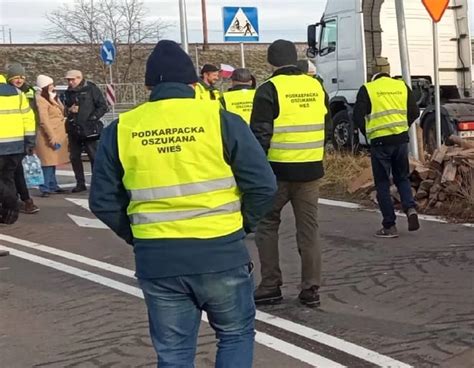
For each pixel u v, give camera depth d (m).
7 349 5.40
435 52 11.16
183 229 3.44
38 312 6.26
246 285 3.59
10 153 9.70
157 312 3.53
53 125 12.82
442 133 14.19
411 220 8.45
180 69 3.56
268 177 3.54
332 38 16.55
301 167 5.89
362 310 5.96
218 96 9.70
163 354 3.53
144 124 3.49
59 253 8.48
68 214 10.95
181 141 3.45
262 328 5.60
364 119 8.36
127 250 8.50
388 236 8.50
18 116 9.73
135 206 3.52
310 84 5.98
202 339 5.38
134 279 7.19
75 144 12.98
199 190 3.45
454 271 6.96
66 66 41.25
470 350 5.03
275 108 5.83
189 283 3.46
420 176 9.91
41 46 42.78
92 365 5.01
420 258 7.49
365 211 10.15
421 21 16.17
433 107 14.34
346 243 8.31
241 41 14.74
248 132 3.55
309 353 5.06
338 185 11.92
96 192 3.56
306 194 5.98
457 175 9.66
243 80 8.91
